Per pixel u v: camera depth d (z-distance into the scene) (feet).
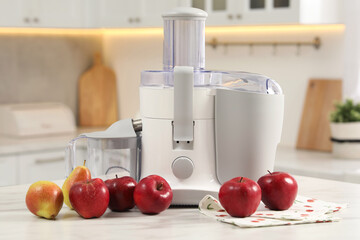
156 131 4.86
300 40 12.13
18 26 12.96
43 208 4.39
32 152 12.36
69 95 15.37
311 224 4.25
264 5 11.11
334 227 4.17
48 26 13.37
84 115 15.48
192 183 4.84
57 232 4.05
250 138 4.87
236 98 4.82
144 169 4.95
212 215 4.49
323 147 11.92
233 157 4.90
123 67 15.44
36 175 12.46
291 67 12.32
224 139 4.88
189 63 5.09
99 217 4.48
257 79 4.96
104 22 13.91
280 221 4.26
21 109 13.82
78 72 15.49
